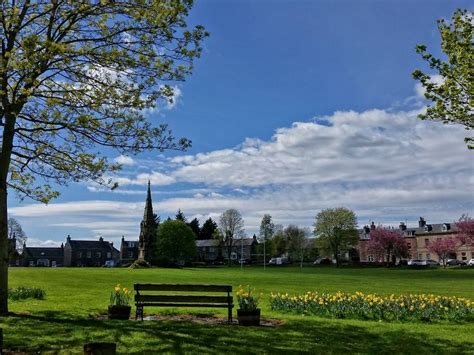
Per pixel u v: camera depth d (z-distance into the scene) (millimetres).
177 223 107500
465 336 12789
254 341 11227
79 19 13781
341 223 108438
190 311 17266
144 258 96250
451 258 116688
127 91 14023
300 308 17297
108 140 14492
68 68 13641
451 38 12336
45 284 29828
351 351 10656
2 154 14156
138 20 13477
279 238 132500
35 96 13586
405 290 30156
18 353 9461
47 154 15062
